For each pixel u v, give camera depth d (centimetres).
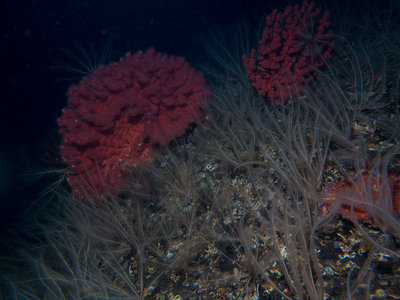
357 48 59
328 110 48
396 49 53
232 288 36
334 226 35
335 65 56
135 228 47
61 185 61
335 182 38
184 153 57
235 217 42
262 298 34
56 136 70
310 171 39
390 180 33
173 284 40
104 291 39
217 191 47
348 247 33
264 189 43
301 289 30
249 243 38
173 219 46
